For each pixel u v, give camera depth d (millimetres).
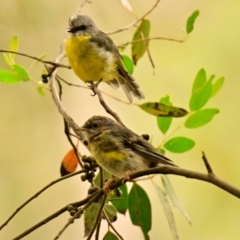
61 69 13648
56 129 13328
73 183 12984
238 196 5445
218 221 12516
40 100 13312
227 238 12430
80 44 9320
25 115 13195
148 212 7652
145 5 14180
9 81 8102
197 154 13008
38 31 13133
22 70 8086
